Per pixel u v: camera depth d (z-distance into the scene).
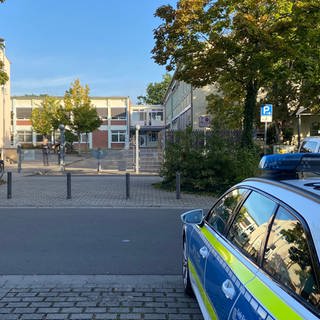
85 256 6.70
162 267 6.14
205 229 4.06
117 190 15.17
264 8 15.95
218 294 2.91
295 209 2.37
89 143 72.06
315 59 16.62
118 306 4.66
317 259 2.01
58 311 4.51
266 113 15.45
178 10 15.67
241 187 3.56
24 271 5.94
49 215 10.40
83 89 53.78
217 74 16.77
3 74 17.02
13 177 20.53
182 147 15.12
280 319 1.94
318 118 30.75
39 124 63.03
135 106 76.75
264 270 2.46
